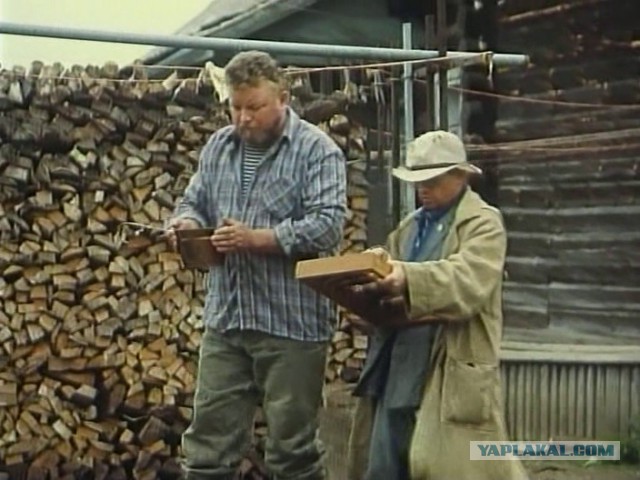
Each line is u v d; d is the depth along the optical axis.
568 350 9.92
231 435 5.74
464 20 10.42
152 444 8.45
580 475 8.84
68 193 8.27
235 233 5.43
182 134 8.39
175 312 8.49
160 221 8.39
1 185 8.15
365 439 5.56
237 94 5.52
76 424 8.38
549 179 10.19
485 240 5.11
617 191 9.97
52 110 8.22
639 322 9.80
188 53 11.87
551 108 10.23
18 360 8.26
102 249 8.34
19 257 8.20
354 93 8.56
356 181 8.59
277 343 5.56
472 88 10.20
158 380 8.45
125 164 8.36
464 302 4.96
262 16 10.70
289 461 5.64
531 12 10.34
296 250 5.46
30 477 8.27
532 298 10.16
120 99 8.31
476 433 5.09
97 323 8.36
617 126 10.01
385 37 11.40
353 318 5.80
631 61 9.96
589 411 9.84
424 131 8.27
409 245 5.41
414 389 5.20
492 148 10.14
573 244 10.08
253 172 5.64
